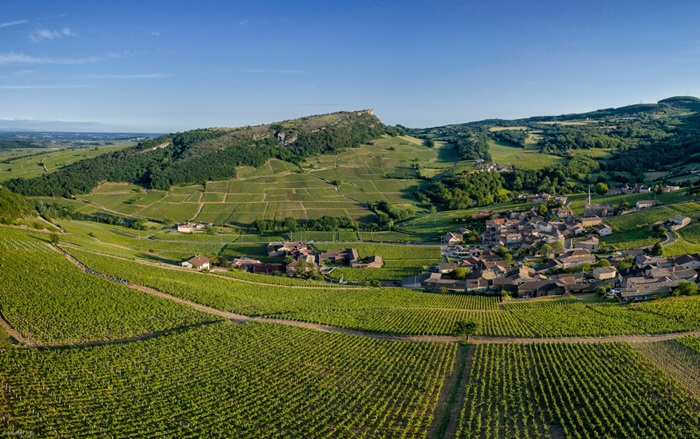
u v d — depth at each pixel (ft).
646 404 222.69
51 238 510.58
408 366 279.49
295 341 315.37
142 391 238.48
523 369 270.67
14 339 287.89
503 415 223.92
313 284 508.12
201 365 273.54
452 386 255.09
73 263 452.35
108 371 255.09
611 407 225.35
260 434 207.41
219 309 386.11
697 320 329.72
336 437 206.90
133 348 287.89
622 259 503.20
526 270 494.59
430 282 499.10
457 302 426.92
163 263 555.69
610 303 389.60
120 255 554.05
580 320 347.56
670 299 382.22
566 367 268.41
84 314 335.88
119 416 213.66
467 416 224.12
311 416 223.10
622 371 259.39
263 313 382.22
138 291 395.96
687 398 226.99
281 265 592.60
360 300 431.43
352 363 282.97
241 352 294.87
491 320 362.94
